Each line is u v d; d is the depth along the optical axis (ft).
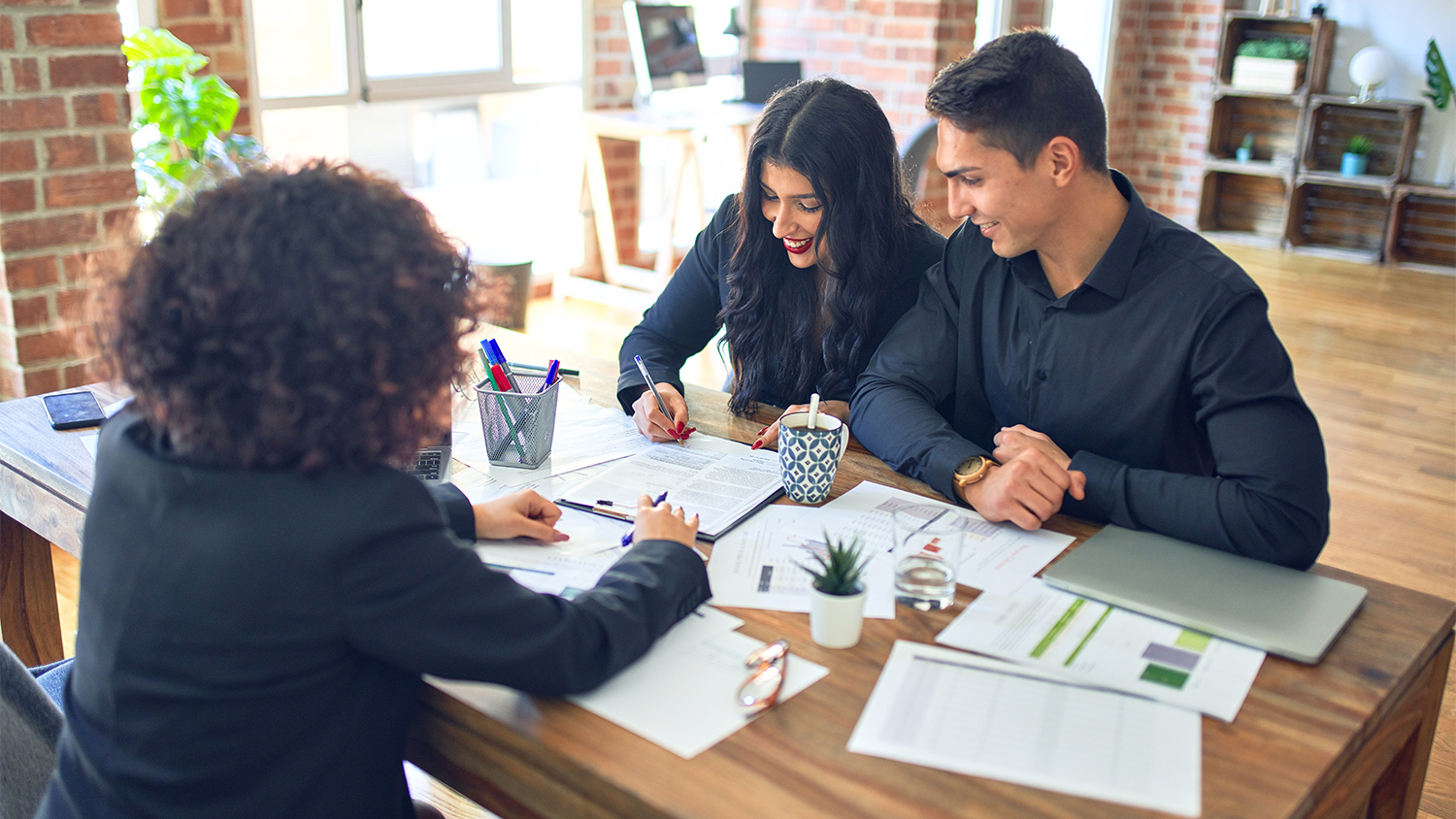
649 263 18.35
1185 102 22.40
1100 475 4.42
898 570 3.77
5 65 8.46
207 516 2.72
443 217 15.17
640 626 3.34
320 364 2.64
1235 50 22.08
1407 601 3.89
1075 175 4.52
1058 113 4.36
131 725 2.78
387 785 3.13
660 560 3.59
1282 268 20.35
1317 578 3.96
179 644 2.73
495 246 16.01
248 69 11.78
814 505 4.57
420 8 14.23
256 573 2.71
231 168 9.29
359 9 13.44
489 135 15.43
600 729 3.07
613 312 16.19
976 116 4.38
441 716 3.30
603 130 15.61
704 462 4.97
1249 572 4.00
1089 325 4.82
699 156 18.94
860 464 5.08
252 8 12.18
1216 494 4.19
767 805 2.77
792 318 6.07
